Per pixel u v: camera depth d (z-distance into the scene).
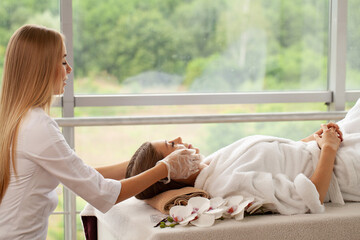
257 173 1.62
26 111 1.31
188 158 1.57
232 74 2.75
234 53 2.74
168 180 1.53
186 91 2.71
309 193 1.55
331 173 1.66
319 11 2.81
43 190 1.34
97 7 2.55
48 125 1.32
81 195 1.36
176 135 2.66
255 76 2.79
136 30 2.61
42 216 1.36
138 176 1.46
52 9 2.49
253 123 2.76
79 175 1.34
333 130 1.78
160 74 2.67
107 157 2.59
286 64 2.81
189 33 2.67
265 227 1.47
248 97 2.72
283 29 2.78
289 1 2.77
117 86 2.62
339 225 1.53
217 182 1.62
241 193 1.58
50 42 1.34
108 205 1.39
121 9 2.58
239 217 1.50
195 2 2.66
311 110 2.84
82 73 2.57
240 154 1.69
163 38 2.65
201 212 1.48
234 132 2.74
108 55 2.59
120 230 1.60
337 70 2.79
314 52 2.84
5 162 1.30
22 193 1.30
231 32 2.72
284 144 1.77
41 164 1.30
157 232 1.40
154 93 2.67
